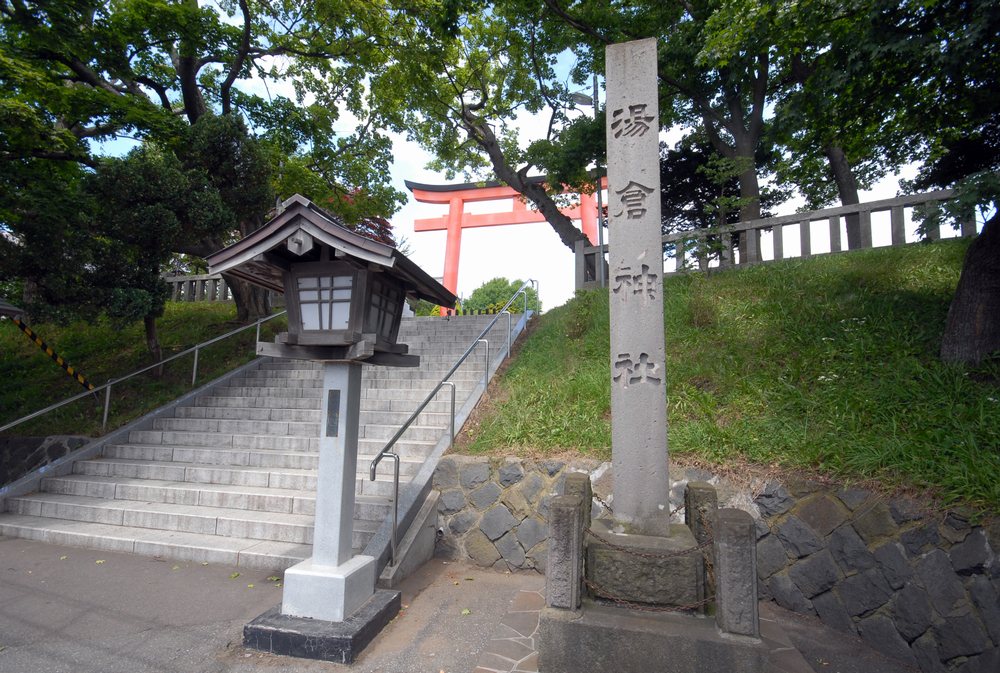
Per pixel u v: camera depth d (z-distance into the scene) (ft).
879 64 19.99
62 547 18.95
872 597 13.16
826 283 25.84
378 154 52.24
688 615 11.01
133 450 25.39
